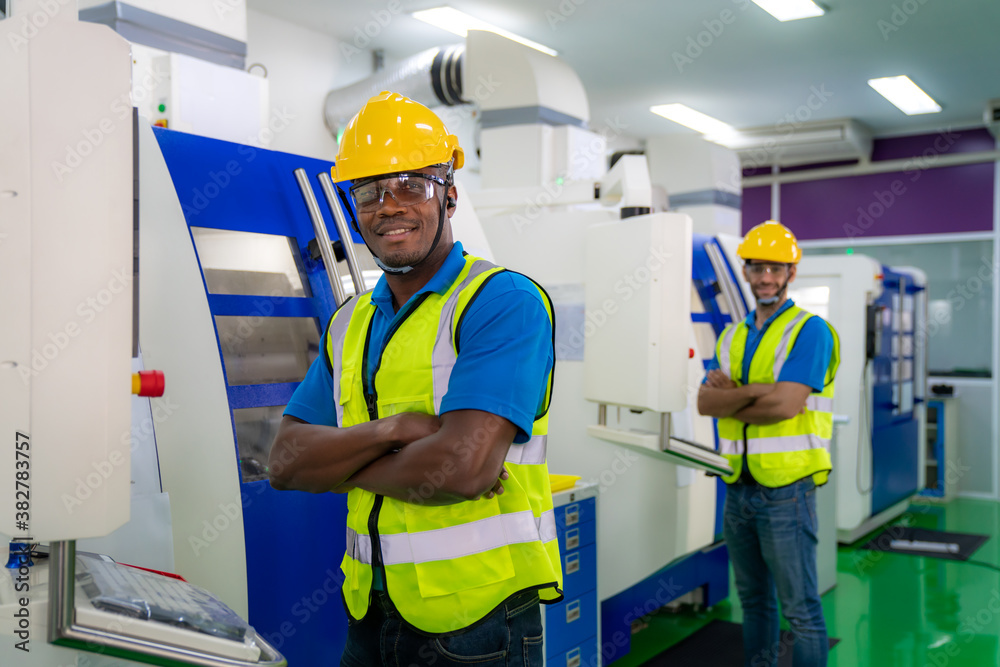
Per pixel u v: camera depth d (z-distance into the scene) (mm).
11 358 966
